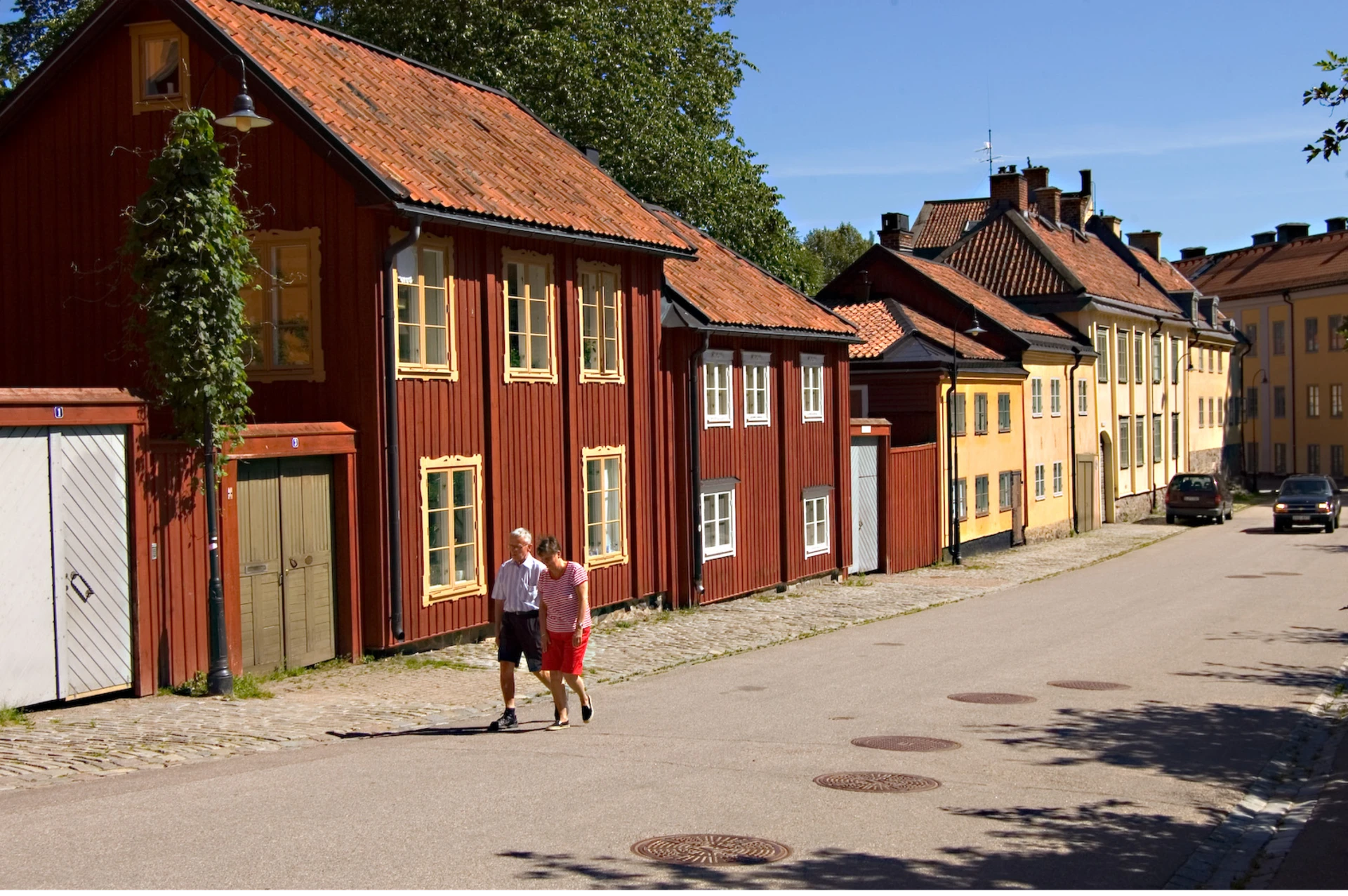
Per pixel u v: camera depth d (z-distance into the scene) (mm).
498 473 17688
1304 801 9609
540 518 18734
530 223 17656
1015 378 40125
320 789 9148
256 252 15977
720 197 38438
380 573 15641
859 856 7668
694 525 23031
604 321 20594
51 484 11805
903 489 32000
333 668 15109
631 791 9250
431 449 16469
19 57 34562
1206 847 8188
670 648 18281
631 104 34969
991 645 18734
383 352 15609
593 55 35531
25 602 11570
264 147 15922
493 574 17641
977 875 7367
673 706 13445
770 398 26125
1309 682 15562
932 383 33906
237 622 13844
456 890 6789
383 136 16953
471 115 20562
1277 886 7250
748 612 22984
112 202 16719
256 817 8266
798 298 28203
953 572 31953
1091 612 23250
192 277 12711
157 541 12898
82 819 8164
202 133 12805
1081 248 55188
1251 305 78000
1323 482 46375
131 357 16609
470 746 11055
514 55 33094
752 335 24516
